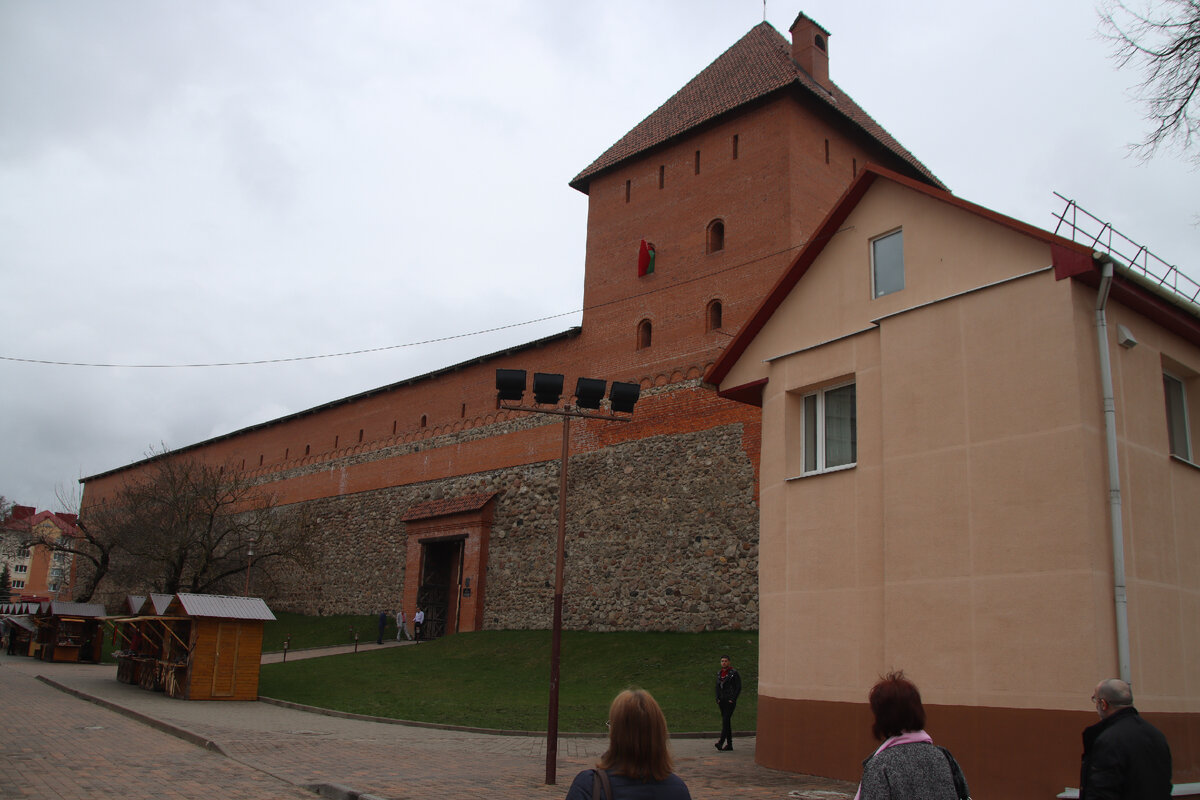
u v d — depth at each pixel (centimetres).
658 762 423
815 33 3036
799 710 1247
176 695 2194
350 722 1802
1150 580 1023
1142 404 1086
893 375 1204
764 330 1452
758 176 2738
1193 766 1006
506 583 3212
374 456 4084
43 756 1191
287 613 4312
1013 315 1080
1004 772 981
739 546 2495
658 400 2834
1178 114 1147
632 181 3159
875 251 1300
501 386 1288
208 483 3922
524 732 1644
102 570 4131
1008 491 1042
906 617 1117
